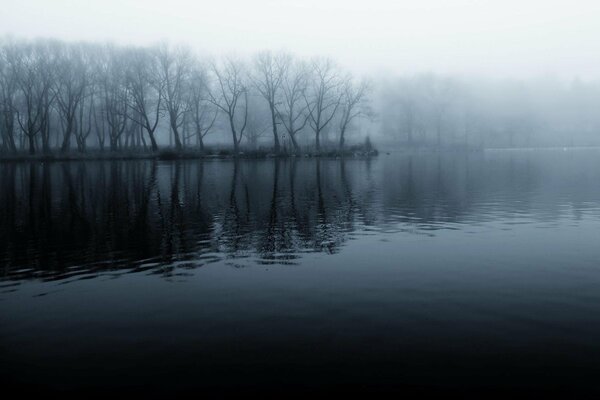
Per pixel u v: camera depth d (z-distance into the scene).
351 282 11.20
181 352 8.05
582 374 7.22
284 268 12.44
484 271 11.88
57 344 8.40
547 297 10.09
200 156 67.94
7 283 11.60
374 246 14.63
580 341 8.15
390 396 6.81
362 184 32.72
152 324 9.12
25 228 18.23
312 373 7.37
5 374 7.48
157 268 12.68
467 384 7.04
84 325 9.12
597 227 16.80
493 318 9.08
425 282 11.12
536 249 13.89
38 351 8.16
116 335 8.69
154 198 26.52
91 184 34.16
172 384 7.16
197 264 12.99
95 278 11.91
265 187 31.61
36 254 14.27
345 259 13.17
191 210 22.22
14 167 52.38
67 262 13.38
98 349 8.20
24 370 7.59
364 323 8.96
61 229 18.00
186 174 42.56
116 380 7.28
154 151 69.56
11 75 66.00
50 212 21.92
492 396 6.77
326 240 15.56
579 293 10.28
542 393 6.82
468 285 10.88
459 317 9.15
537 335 8.38
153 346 8.27
